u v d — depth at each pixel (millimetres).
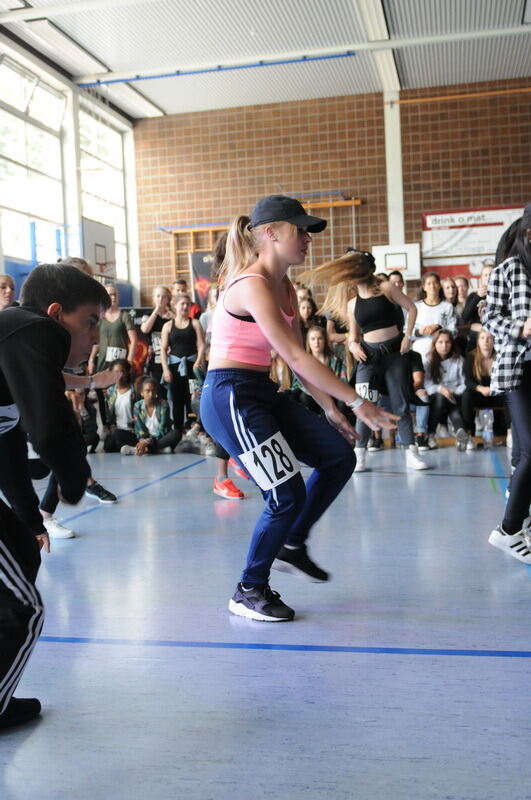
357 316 5078
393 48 10047
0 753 1409
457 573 2609
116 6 8695
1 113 9688
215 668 1805
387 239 11648
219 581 2584
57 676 1774
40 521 1755
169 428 6840
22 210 10078
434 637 1987
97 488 4262
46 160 10703
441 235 11484
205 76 10844
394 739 1427
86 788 1278
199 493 4512
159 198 12336
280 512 2131
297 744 1416
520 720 1495
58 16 8992
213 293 7199
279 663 1828
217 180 12133
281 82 11156
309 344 6480
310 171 11836
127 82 10969
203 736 1459
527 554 2691
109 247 11312
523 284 2398
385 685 1682
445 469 5152
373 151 11656
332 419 2266
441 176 11469
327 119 11758
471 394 6195
